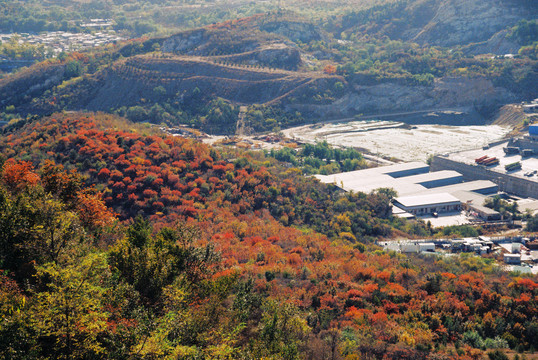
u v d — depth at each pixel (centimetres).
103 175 18150
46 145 19812
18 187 10844
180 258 9325
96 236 10625
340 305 10869
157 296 8294
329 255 14550
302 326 8706
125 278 8325
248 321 8888
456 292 12256
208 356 6894
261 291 10981
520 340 10725
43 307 6112
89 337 6303
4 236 7981
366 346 9138
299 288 11488
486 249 17788
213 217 17025
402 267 13912
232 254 13450
